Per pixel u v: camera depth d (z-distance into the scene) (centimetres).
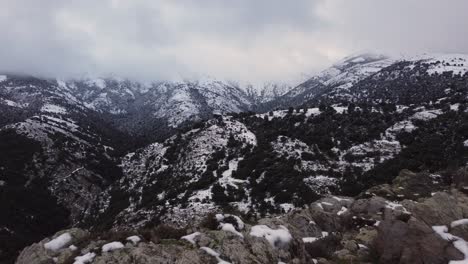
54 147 15662
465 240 2234
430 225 2347
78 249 1636
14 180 12612
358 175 8412
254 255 1736
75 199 13225
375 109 12975
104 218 10531
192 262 1555
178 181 10269
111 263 1498
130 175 13812
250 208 7519
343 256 2377
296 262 1841
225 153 11019
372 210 3030
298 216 2959
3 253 8825
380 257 2327
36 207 11825
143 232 1772
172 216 7825
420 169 7525
